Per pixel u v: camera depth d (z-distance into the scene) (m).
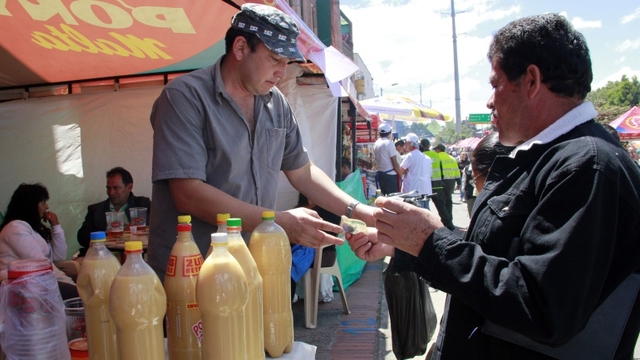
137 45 4.10
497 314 1.25
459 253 1.37
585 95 1.40
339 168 6.00
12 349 1.34
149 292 1.26
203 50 4.31
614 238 1.22
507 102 1.44
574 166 1.23
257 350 1.48
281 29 1.92
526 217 1.34
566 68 1.33
